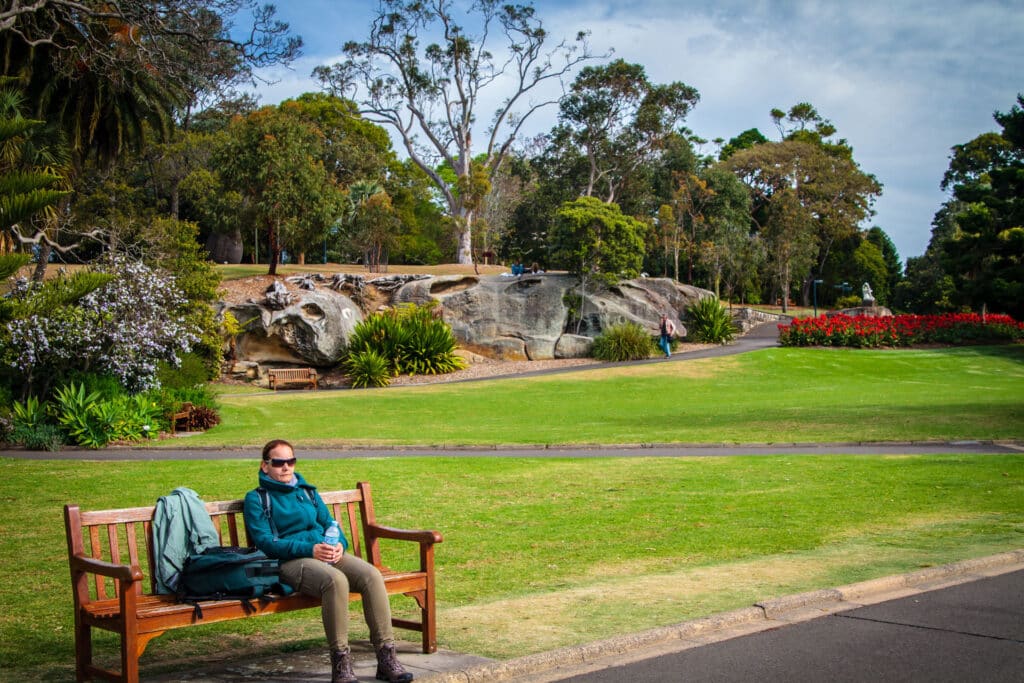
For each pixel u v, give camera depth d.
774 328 56.91
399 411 26.75
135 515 5.41
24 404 20.62
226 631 6.62
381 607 5.37
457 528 10.07
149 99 31.94
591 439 18.80
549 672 5.42
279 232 42.19
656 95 62.84
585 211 42.53
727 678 5.20
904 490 12.16
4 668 5.59
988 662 5.41
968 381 34.81
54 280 21.48
